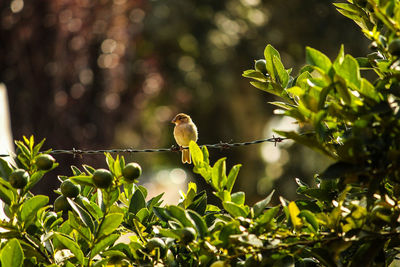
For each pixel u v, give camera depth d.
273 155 30.95
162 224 5.25
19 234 4.95
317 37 31.42
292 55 32.22
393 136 4.01
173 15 30.02
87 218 4.92
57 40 21.91
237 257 4.41
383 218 4.43
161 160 38.59
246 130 32.59
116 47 22.95
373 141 3.99
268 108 32.62
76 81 22.25
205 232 4.41
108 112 23.02
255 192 31.89
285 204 4.80
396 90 4.24
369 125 4.03
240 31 31.31
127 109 24.08
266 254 4.27
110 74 22.81
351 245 4.51
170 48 30.84
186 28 30.25
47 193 22.27
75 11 21.98
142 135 33.12
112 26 22.73
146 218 5.33
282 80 5.34
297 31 31.52
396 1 4.57
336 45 31.44
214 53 31.20
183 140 11.45
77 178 4.68
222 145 7.29
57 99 22.00
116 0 22.69
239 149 32.62
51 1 21.66
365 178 4.06
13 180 4.75
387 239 4.34
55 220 5.45
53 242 5.12
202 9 31.08
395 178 4.16
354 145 3.89
